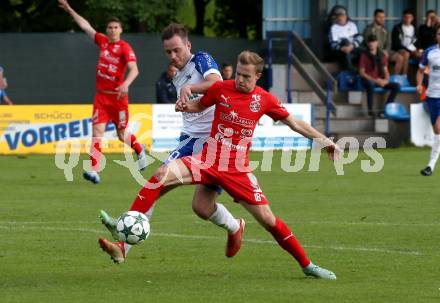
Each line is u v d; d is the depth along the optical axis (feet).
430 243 95.66
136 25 260.01
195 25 321.11
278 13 250.78
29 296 71.77
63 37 228.22
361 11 255.70
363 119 223.51
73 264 85.05
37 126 199.72
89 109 200.95
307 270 78.18
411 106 219.82
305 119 210.38
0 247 93.45
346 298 70.85
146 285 75.97
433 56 161.68
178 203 127.03
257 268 83.15
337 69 241.76
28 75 227.20
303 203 126.41
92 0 252.42
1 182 151.02
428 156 197.57
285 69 233.96
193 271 81.92
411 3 257.34
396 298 70.85
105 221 75.10
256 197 76.84
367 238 98.58
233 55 241.76
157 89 206.80
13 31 272.31
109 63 146.82
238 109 76.38
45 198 131.34
